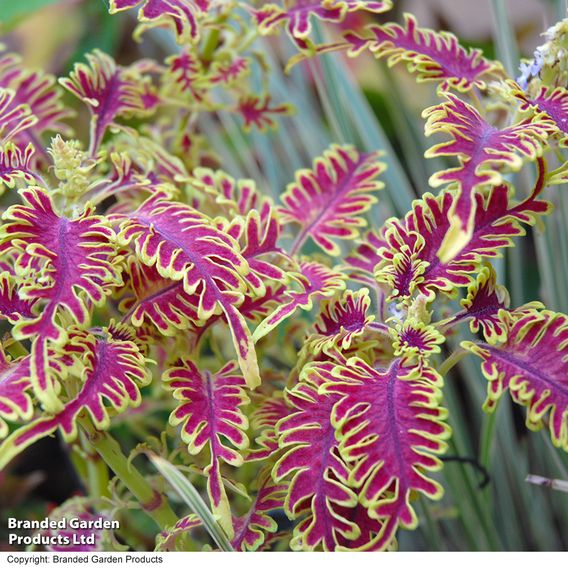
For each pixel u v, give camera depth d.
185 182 0.97
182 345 0.93
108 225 0.88
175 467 0.90
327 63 1.07
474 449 1.10
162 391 1.01
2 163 0.90
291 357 0.99
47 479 1.15
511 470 1.05
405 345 0.88
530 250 1.16
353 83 1.13
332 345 0.89
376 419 0.85
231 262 0.87
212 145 1.20
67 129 1.02
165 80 1.04
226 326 0.94
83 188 0.91
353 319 0.91
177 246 0.88
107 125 0.97
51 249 0.86
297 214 0.97
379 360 0.92
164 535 0.91
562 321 0.88
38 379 0.84
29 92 1.01
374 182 0.98
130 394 0.86
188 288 0.86
